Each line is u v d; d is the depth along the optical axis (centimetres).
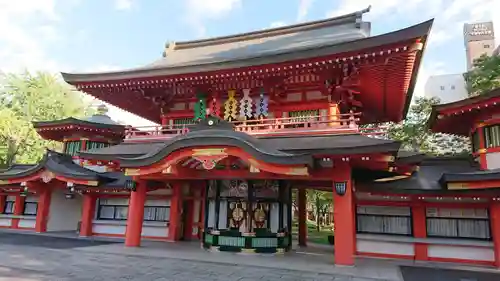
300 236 2200
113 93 1931
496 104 1459
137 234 1712
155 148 1606
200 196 2284
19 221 2497
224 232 1678
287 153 1310
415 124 3011
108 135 2581
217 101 1769
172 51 2473
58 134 2603
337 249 1334
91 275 1073
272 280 1073
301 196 2258
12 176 2292
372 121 2458
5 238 1991
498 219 1460
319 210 4072
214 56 2112
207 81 1670
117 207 2302
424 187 1555
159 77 1659
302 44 1912
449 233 1608
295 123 1523
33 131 3353
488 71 2564
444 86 6134
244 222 1686
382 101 1953
